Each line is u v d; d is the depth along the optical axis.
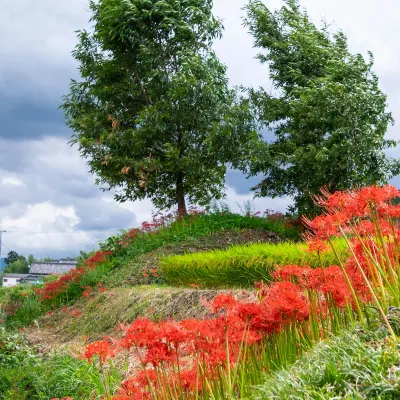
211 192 22.69
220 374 3.45
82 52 22.75
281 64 22.11
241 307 3.58
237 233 17.17
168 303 9.48
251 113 21.03
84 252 19.83
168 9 21.22
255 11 22.52
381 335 3.38
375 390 2.71
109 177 22.08
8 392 6.39
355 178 18.62
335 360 3.13
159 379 3.56
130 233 17.94
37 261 62.00
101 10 21.77
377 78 19.52
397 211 3.77
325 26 22.22
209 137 19.61
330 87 17.86
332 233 3.82
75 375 6.45
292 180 19.86
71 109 22.41
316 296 4.25
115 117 21.86
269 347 3.78
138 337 3.26
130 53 21.84
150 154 21.20
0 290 20.70
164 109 20.84
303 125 20.33
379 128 19.33
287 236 17.75
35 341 10.84
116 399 3.65
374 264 3.76
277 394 2.97
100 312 11.68
